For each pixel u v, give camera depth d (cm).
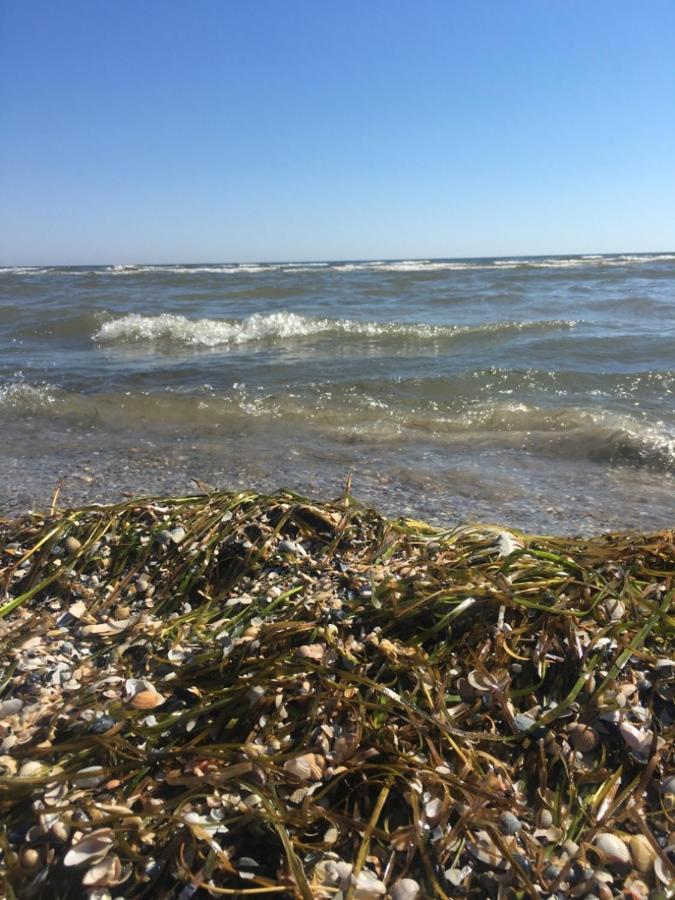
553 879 48
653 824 52
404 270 892
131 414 199
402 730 58
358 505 100
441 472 145
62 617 79
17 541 94
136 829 50
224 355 295
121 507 97
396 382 224
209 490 107
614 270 798
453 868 49
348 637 68
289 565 84
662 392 206
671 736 57
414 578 74
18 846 50
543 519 119
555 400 200
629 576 75
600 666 63
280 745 57
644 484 137
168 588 84
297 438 174
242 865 49
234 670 64
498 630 67
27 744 59
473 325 341
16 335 354
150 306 462
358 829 50
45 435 180
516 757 57
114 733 58
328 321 352
